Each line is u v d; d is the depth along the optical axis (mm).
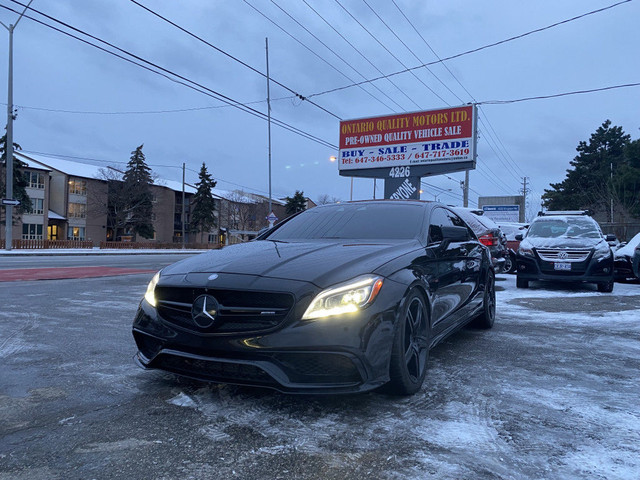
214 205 64812
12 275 11719
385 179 23703
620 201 35500
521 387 3352
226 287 2787
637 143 35969
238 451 2346
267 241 4105
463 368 3824
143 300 3279
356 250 3324
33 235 51469
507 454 2336
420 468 2188
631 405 3027
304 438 2490
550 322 5953
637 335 5184
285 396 3111
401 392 3047
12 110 24719
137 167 54875
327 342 2592
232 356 2711
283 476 2109
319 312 2652
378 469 2178
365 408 2916
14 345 4477
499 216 40469
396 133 23203
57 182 55906
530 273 9266
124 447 2389
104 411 2859
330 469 2174
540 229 10211
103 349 4336
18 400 3047
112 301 7227
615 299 8086
